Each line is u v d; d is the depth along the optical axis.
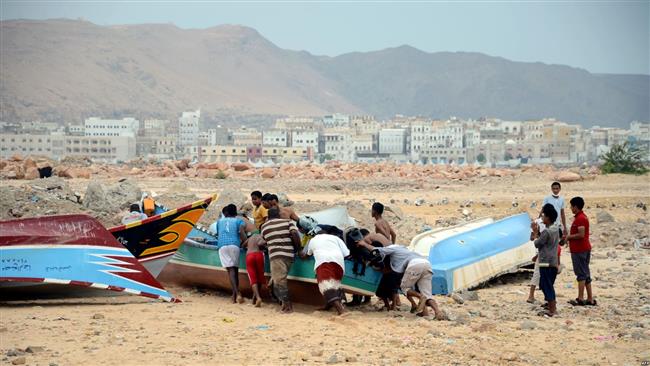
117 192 32.97
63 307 16.75
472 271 19.25
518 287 20.22
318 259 16.11
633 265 23.83
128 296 17.84
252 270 17.22
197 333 14.45
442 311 15.94
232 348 13.37
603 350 13.49
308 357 12.78
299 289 17.17
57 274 16.53
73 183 57.16
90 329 14.65
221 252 17.81
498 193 54.03
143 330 14.62
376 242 16.77
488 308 17.23
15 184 52.25
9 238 16.47
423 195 52.47
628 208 42.97
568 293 19.31
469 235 20.42
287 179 69.81
